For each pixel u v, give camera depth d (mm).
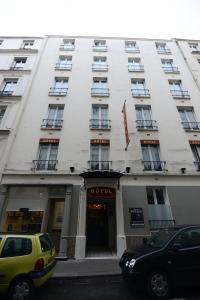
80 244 9555
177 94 15422
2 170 11242
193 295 4988
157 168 11938
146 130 13156
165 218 10664
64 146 12250
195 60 17875
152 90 15477
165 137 12922
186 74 16766
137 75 16500
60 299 5020
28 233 5762
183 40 20000
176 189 11148
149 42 19828
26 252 5152
